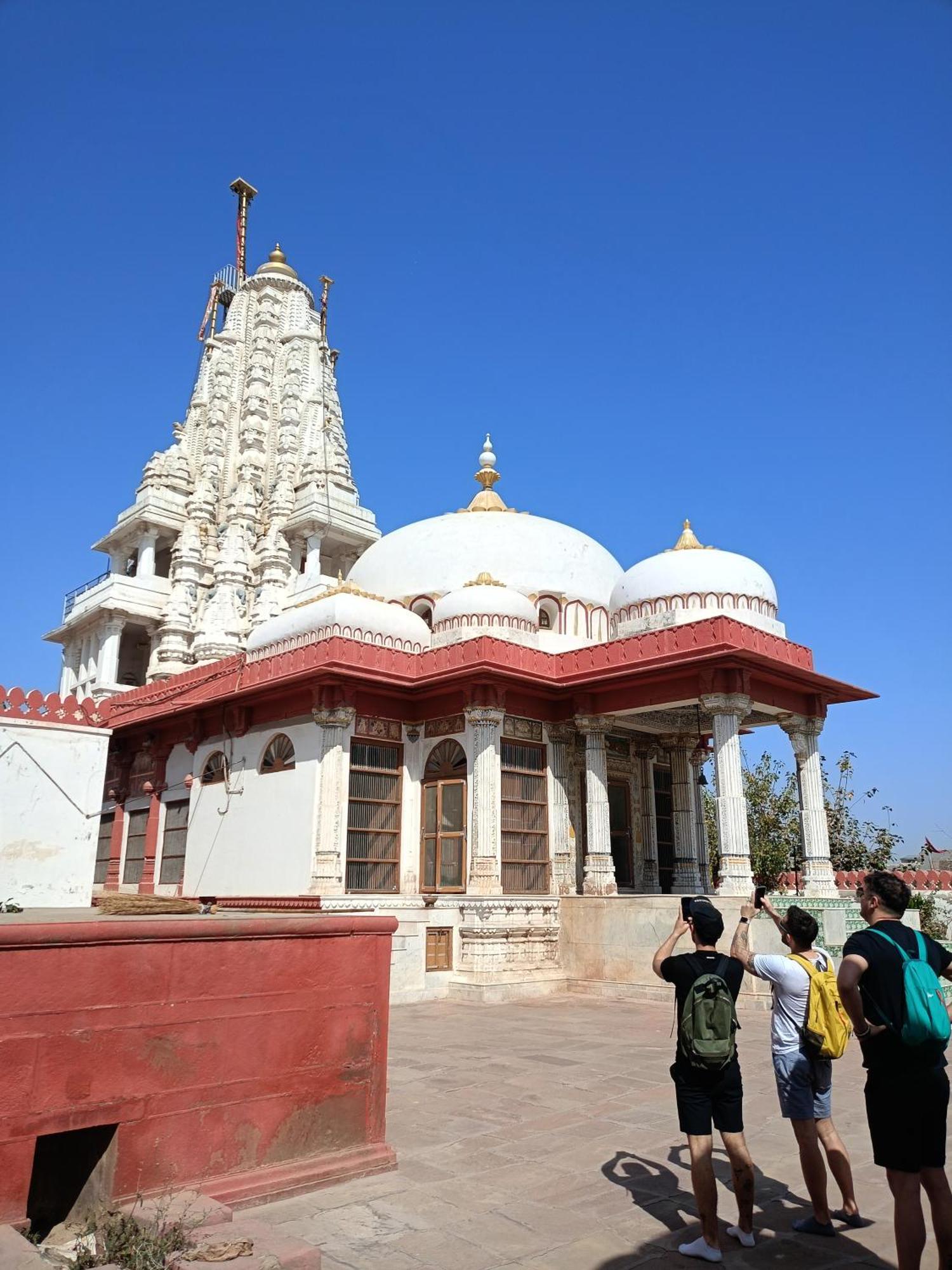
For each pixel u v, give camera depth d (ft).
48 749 36.27
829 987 18.90
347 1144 21.31
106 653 133.49
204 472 149.89
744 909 20.62
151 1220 16.25
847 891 73.97
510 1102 28.71
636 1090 30.30
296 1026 20.67
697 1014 17.76
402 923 53.98
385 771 61.11
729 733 54.75
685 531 70.33
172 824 74.13
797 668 57.41
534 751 62.69
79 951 17.46
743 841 53.42
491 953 54.95
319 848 56.75
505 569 78.38
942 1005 15.65
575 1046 38.65
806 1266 16.80
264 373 158.61
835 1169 18.76
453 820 59.93
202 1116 18.74
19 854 34.96
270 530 140.67
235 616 128.88
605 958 56.65
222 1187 18.66
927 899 74.28
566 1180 21.29
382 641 65.72
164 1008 18.48
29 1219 17.46
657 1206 19.65
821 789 61.87
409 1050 37.52
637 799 72.08
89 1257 15.46
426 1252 17.17
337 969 21.70
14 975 16.61
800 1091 18.56
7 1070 16.28
